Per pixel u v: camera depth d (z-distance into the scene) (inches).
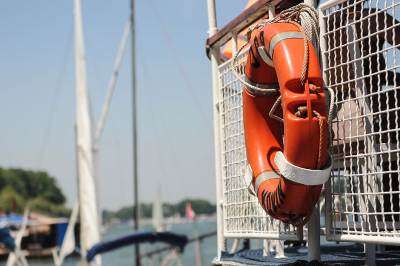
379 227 156.2
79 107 943.0
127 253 2842.0
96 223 914.1
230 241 256.8
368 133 149.7
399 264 168.9
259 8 188.9
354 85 160.9
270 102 167.9
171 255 793.6
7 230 991.0
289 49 143.5
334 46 156.7
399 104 171.5
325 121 137.9
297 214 150.6
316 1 168.1
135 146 1095.0
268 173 163.8
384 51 142.4
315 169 140.6
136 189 1076.5
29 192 5009.8
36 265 1529.3
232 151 205.2
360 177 155.6
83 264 879.7
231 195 206.7
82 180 920.9
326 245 252.2
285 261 187.2
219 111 215.2
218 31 220.2
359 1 148.9
